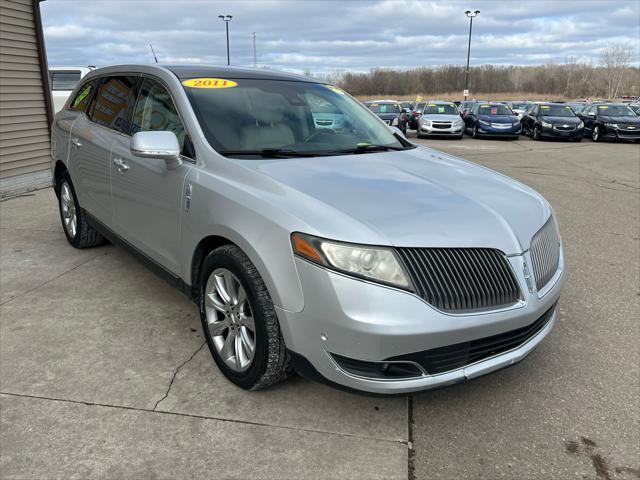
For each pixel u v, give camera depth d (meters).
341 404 2.77
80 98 4.87
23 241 5.39
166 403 2.73
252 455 2.38
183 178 3.07
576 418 2.70
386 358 2.26
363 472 2.30
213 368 3.07
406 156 3.49
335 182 2.74
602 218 7.03
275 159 3.06
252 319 2.66
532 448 2.48
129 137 3.79
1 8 7.69
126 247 3.95
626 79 84.56
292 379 2.98
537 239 2.74
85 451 2.37
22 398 2.74
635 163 13.18
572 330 3.67
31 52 8.31
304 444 2.46
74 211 4.93
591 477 2.30
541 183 9.82
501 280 2.44
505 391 2.93
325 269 2.27
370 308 2.22
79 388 2.84
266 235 2.46
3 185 7.89
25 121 8.27
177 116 3.32
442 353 2.34
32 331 3.45
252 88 3.64
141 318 3.67
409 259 2.29
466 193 2.84
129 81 4.03
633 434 2.58
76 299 3.96
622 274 4.81
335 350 2.31
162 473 2.26
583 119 21.20
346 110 3.98
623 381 3.04
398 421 2.65
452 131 20.36
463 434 2.57
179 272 3.25
